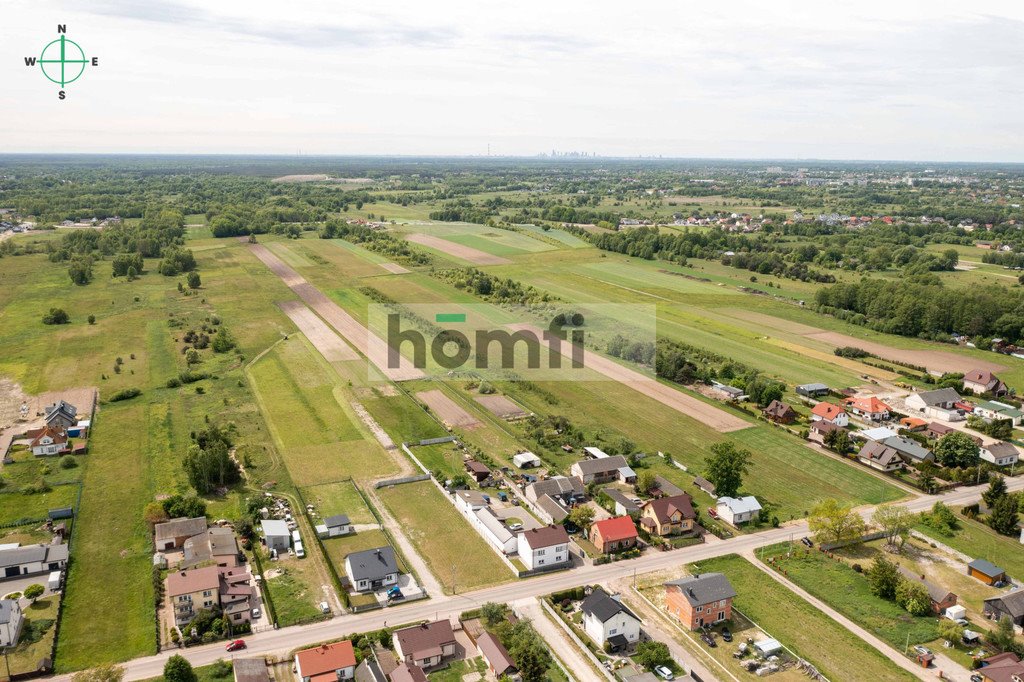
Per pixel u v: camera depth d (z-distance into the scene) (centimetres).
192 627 8412
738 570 9956
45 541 10162
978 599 9356
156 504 10731
